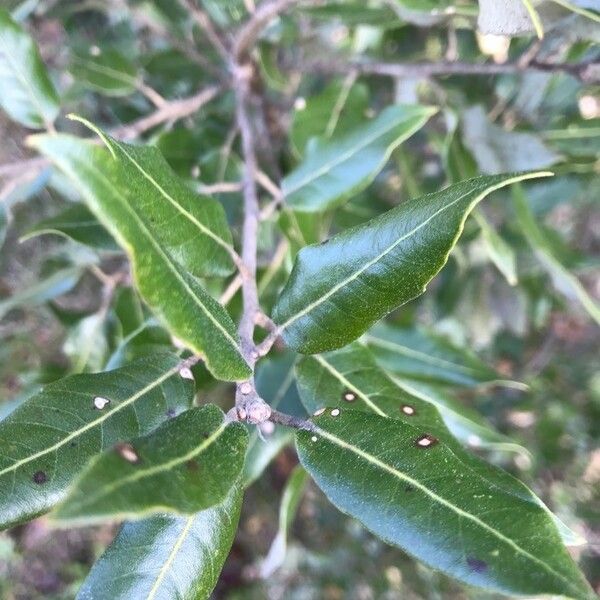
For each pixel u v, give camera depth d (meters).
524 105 0.26
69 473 0.13
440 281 0.37
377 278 0.13
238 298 0.22
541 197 0.32
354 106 0.27
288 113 0.35
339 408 0.14
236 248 0.25
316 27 0.30
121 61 0.28
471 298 0.37
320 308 0.14
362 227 0.13
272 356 0.22
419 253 0.13
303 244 0.22
